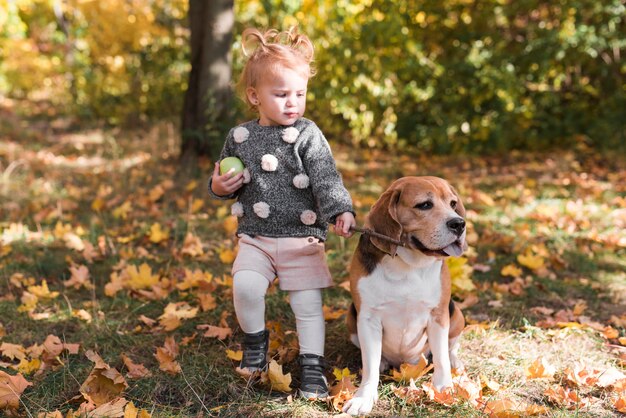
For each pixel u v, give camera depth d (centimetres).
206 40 739
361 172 799
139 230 553
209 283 416
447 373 289
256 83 292
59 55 1432
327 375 321
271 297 406
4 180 691
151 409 283
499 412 272
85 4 1104
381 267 283
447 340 291
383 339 300
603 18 898
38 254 489
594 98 977
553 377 314
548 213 610
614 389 300
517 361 331
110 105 1132
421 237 271
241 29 918
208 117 751
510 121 958
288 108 291
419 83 952
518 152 966
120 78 1118
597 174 827
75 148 941
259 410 283
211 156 748
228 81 756
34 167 788
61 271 461
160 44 1102
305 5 902
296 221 296
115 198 634
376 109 949
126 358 318
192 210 600
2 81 1505
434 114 955
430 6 951
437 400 282
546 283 450
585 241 539
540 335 361
